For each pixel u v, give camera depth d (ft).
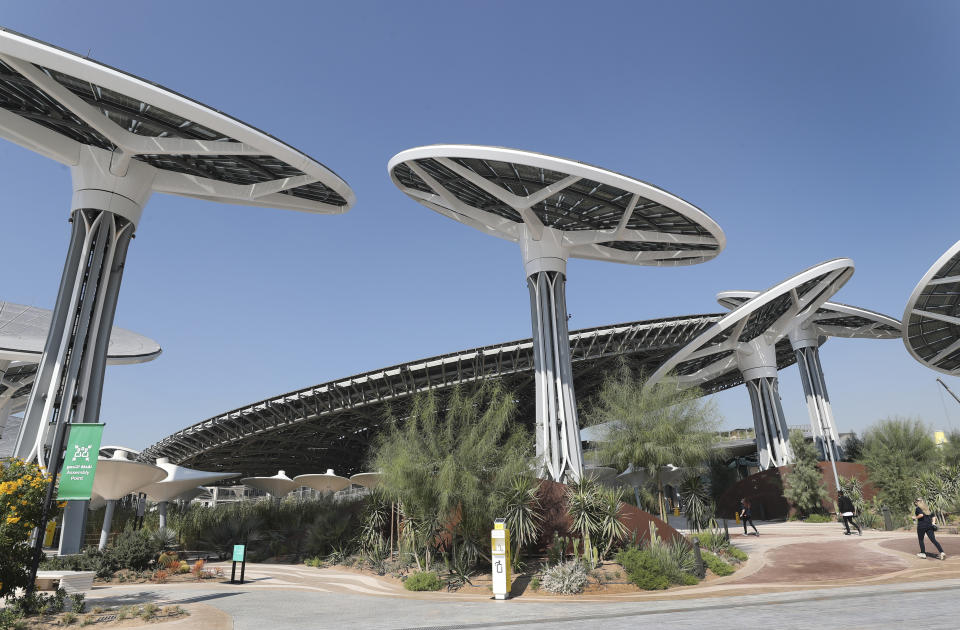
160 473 75.61
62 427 63.10
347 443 227.20
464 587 51.39
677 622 28.68
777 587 42.80
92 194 70.33
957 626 23.12
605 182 79.30
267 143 63.77
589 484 57.52
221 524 95.45
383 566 65.87
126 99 60.59
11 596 36.78
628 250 113.39
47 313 139.33
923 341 146.92
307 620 34.96
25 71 53.42
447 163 81.15
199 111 57.93
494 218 103.96
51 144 68.44
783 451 136.05
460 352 147.95
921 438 114.62
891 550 56.18
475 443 57.11
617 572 48.98
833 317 159.53
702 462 73.00
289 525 102.47
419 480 56.13
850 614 27.81
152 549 66.33
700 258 113.29
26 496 36.45
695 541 50.11
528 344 144.97
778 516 125.80
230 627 32.65
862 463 121.80
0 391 148.05
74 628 32.27
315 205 87.76
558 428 94.17
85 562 59.57
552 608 37.58
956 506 86.79
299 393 162.20
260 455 228.43
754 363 143.84
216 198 82.53
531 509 55.62
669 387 74.28
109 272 70.18
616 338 154.30
